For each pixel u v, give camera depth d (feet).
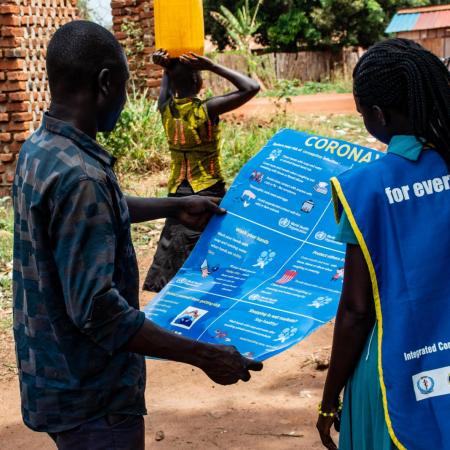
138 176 29.12
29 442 12.25
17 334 7.24
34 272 6.92
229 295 8.54
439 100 6.73
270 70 77.25
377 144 33.76
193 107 15.02
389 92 6.80
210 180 15.46
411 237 6.64
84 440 7.08
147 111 31.37
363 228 6.63
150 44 34.94
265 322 7.97
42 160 6.79
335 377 7.16
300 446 11.44
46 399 7.04
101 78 7.02
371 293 6.82
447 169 6.77
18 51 26.40
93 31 7.04
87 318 6.57
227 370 7.23
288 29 91.45
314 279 8.50
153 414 12.75
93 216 6.61
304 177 9.36
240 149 30.60
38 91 27.53
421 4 103.81
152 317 8.40
